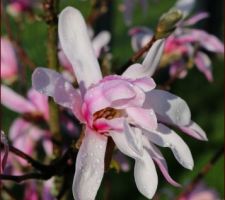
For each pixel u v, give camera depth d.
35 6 0.78
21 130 0.72
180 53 0.73
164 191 0.85
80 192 0.48
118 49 1.52
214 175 1.25
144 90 0.48
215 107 1.49
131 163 1.25
